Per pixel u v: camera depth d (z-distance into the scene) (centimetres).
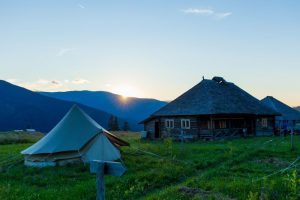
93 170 861
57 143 2341
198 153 2944
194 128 4819
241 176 1927
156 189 1788
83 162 2319
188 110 4912
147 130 5438
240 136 4894
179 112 4956
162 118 5200
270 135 5319
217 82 5688
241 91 5778
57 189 1747
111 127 13188
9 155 2875
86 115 2617
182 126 4944
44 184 1870
